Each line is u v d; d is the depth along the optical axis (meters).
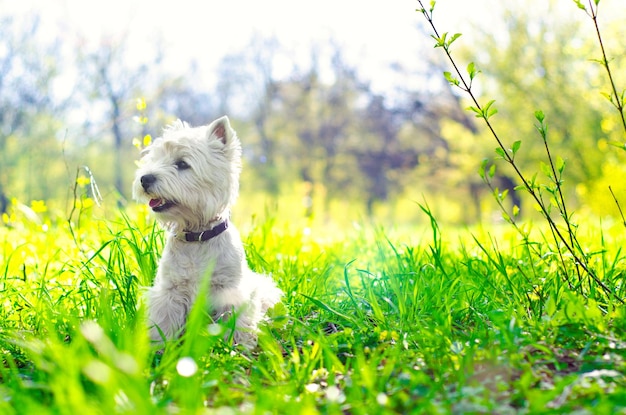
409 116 46.34
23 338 3.43
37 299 4.25
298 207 26.22
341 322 4.18
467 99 24.92
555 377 2.78
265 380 3.10
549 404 2.51
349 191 45.97
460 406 2.42
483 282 4.32
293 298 4.72
